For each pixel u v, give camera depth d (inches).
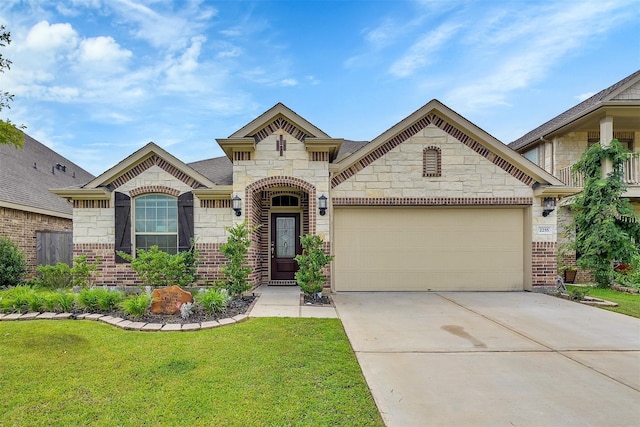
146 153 422.0
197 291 394.3
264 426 134.3
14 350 208.2
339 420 139.5
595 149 475.8
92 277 418.9
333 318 287.9
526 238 432.1
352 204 420.2
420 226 432.1
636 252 444.1
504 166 426.3
